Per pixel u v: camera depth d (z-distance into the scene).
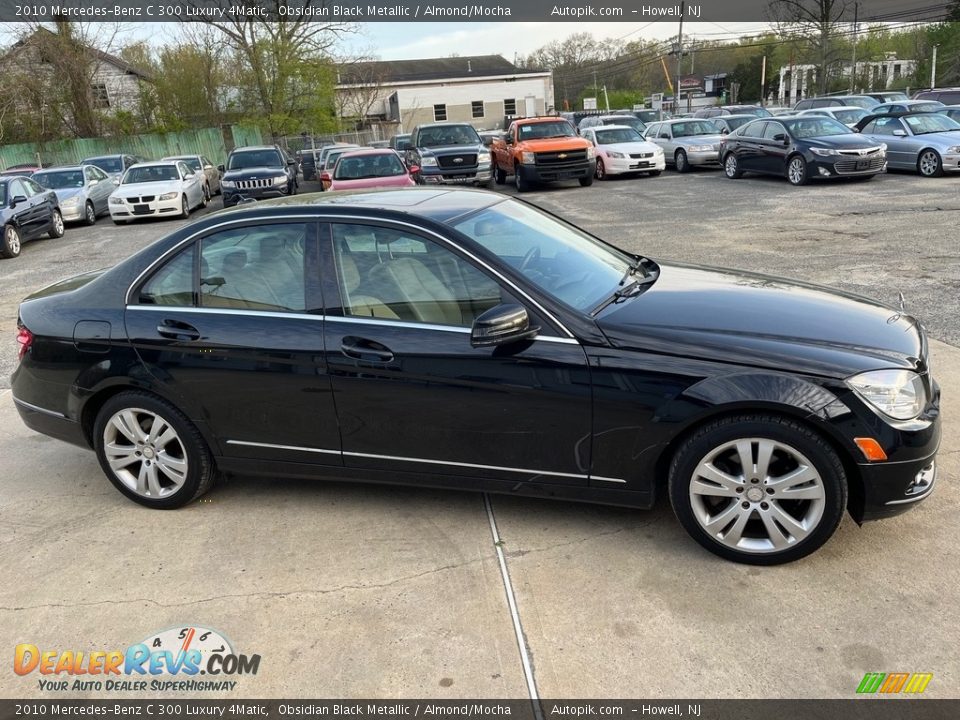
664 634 2.89
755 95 65.00
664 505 3.81
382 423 3.58
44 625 3.18
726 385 3.10
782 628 2.88
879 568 3.20
